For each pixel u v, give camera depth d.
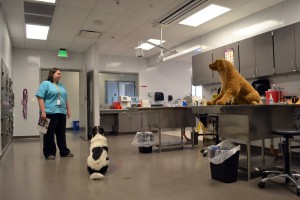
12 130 6.05
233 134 2.71
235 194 2.20
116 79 8.46
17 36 5.85
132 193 2.26
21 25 5.09
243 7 4.36
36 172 3.06
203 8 4.38
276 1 4.13
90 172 2.86
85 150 4.65
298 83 3.99
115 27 5.34
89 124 6.62
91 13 4.52
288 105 2.76
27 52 6.95
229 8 4.40
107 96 8.32
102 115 7.45
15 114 6.73
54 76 4.00
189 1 3.96
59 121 4.02
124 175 2.86
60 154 4.06
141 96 8.62
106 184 2.54
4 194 2.28
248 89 2.79
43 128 3.79
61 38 6.09
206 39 5.88
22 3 4.03
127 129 7.39
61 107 3.98
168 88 9.12
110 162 3.54
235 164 2.56
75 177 2.82
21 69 6.86
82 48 7.14
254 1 4.12
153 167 3.23
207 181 2.60
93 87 6.53
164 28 5.44
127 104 7.51
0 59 3.99
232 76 2.76
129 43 6.72
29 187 2.48
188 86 9.44
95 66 6.52
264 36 4.23
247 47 4.55
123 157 3.90
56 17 4.68
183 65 9.44
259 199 2.07
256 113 2.61
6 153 4.41
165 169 3.12
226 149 2.63
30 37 5.95
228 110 2.50
